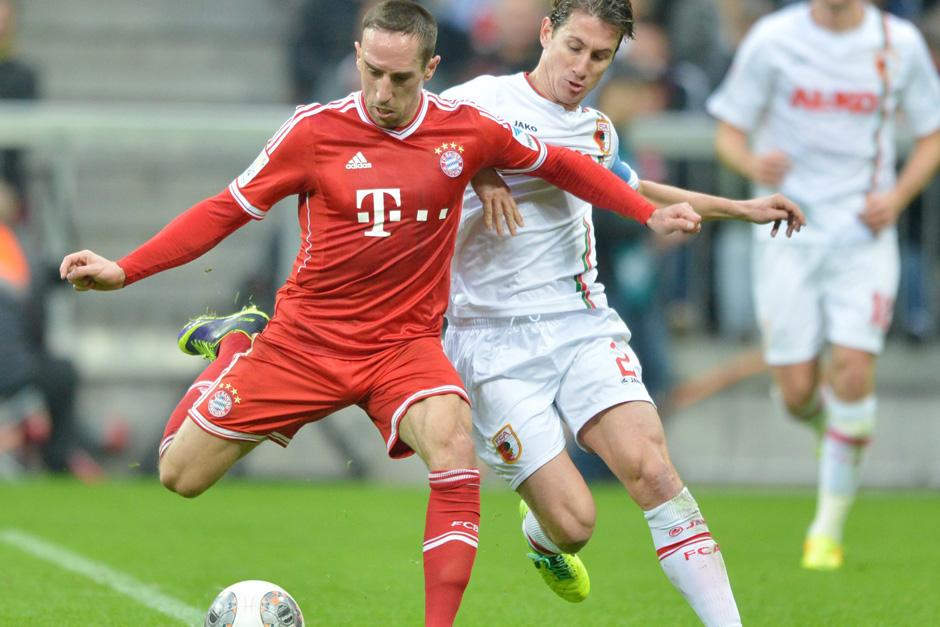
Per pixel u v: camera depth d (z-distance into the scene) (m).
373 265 17.69
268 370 17.98
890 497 38.22
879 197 27.06
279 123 40.81
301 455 40.41
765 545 29.44
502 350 18.64
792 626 20.75
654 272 38.72
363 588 23.83
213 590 23.47
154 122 40.38
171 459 18.23
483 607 22.22
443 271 18.16
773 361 28.08
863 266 27.16
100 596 22.75
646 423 17.81
